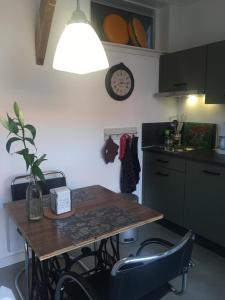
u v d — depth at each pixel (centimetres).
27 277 171
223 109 284
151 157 300
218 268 222
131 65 287
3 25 204
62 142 247
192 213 260
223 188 229
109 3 295
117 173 293
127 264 108
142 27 303
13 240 230
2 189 219
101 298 136
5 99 212
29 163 146
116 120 282
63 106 243
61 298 142
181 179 267
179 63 285
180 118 334
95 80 260
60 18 229
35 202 151
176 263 122
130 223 147
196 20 302
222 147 274
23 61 216
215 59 250
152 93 310
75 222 148
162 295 134
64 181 224
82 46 129
